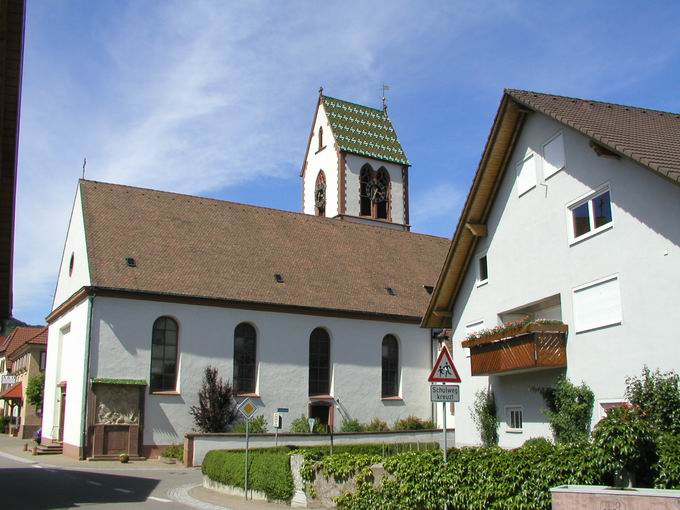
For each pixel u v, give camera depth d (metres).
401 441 35.19
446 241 50.16
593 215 17.84
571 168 18.66
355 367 38.16
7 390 61.44
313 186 57.06
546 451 11.36
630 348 16.20
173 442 32.28
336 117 55.81
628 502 9.28
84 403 30.73
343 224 46.38
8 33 13.05
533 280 20.14
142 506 16.86
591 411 17.36
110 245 34.31
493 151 21.36
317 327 37.50
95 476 24.39
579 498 9.72
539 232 19.95
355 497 14.60
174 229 37.69
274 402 35.31
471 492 12.12
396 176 56.31
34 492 19.30
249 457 19.22
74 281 35.56
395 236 47.88
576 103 20.38
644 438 10.57
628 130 17.64
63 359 36.66
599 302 17.38
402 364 39.81
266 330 35.81
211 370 33.56
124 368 31.72
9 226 18.19
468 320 23.84
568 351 18.38
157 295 32.81
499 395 21.97
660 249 15.41
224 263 36.97
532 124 20.44
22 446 41.19
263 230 41.47
